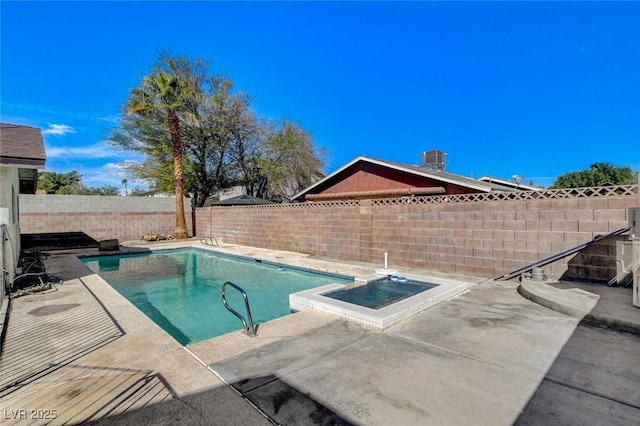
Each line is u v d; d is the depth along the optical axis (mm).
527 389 2809
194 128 20344
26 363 3332
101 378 3014
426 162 20406
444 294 5691
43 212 15367
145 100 16938
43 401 2637
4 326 4426
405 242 9078
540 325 4391
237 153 22531
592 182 26062
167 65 19375
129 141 19844
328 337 4059
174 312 6590
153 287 8594
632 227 5117
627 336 3979
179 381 2957
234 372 3131
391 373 3107
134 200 17594
